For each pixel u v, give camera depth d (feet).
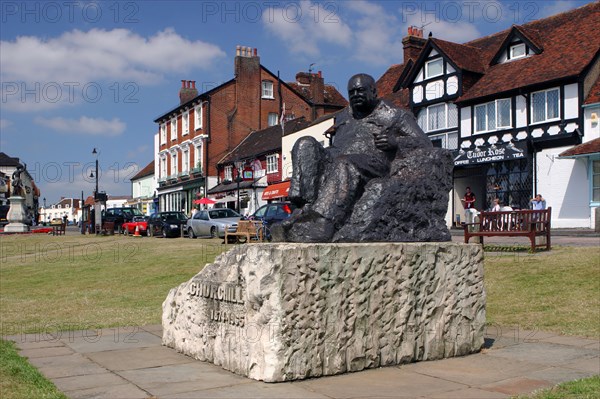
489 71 114.01
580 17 108.58
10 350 24.16
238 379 19.65
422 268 22.16
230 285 20.81
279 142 151.12
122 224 141.38
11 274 60.08
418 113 123.34
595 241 63.21
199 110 187.32
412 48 141.49
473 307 23.86
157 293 44.50
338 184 22.00
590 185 92.38
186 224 112.06
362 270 20.53
